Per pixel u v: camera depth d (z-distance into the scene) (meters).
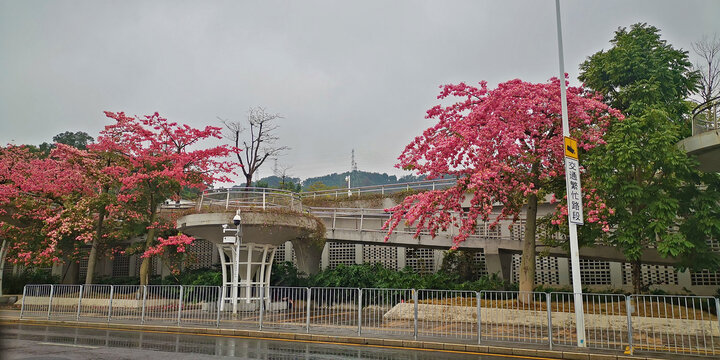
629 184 16.66
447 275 26.70
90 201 25.84
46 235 26.58
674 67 22.17
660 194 16.67
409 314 18.03
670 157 15.65
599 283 26.70
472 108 18.88
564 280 27.42
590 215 16.88
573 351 12.18
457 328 16.11
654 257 21.62
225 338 14.91
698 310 15.56
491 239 25.42
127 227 26.55
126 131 25.55
